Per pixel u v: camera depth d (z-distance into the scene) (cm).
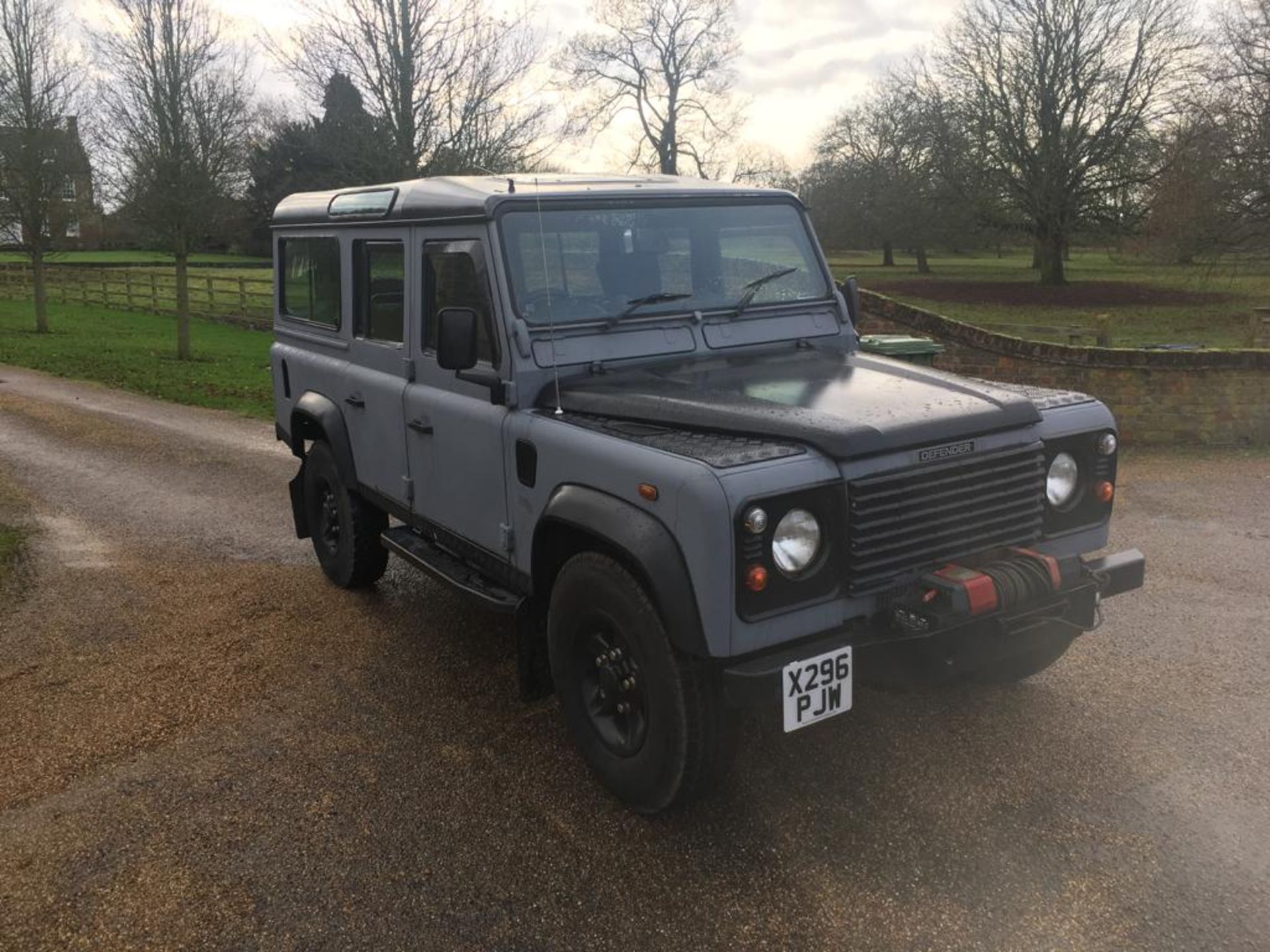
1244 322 2852
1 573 635
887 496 319
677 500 304
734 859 331
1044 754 389
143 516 779
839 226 4888
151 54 1756
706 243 430
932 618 314
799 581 310
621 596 334
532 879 323
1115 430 386
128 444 1080
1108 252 4169
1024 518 358
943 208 4106
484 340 399
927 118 3959
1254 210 2564
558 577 369
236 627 543
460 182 435
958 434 334
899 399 351
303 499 634
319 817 359
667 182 447
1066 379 976
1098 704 428
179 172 1856
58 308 3103
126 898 317
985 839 337
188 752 407
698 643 303
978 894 311
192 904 314
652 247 418
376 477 517
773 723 417
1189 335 2545
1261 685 443
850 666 316
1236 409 946
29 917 309
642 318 408
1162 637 495
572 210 402
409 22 1464
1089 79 3634
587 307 401
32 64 2211
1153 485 800
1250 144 2478
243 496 842
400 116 1482
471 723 430
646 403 354
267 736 420
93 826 356
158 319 2869
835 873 322
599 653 362
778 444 320
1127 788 365
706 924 300
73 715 441
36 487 877
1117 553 384
